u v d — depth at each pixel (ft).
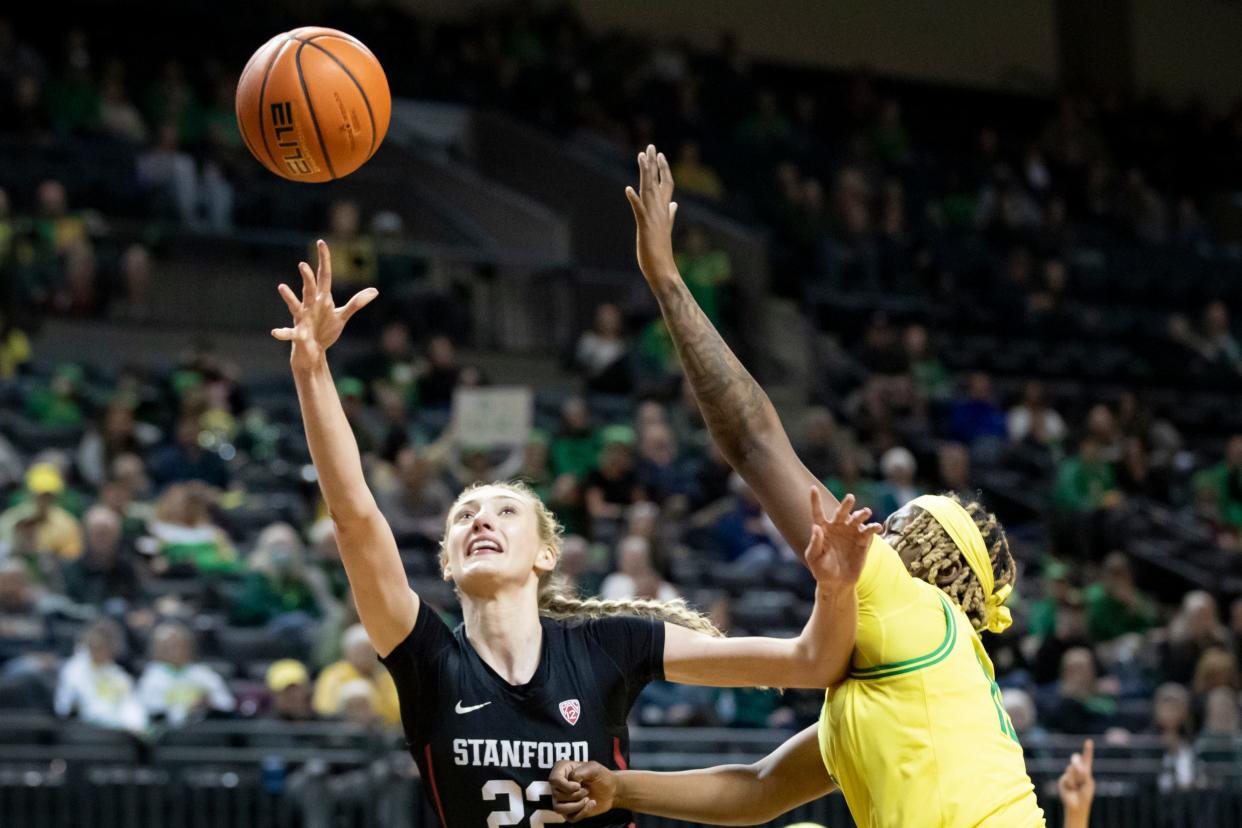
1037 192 95.91
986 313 80.28
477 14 92.79
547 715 15.69
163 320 64.54
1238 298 91.66
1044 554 61.46
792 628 47.26
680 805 16.62
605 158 81.51
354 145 16.76
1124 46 111.55
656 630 16.37
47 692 38.01
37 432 53.26
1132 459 66.44
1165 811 38.65
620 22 99.71
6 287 60.90
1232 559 63.31
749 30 103.60
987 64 109.60
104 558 44.14
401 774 35.04
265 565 44.11
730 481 56.18
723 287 74.59
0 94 69.21
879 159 91.76
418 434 55.62
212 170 69.15
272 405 59.93
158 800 34.42
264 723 36.14
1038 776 38.17
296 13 85.25
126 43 81.10
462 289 69.10
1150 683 48.93
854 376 71.77
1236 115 108.47
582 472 56.29
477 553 15.98
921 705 15.47
